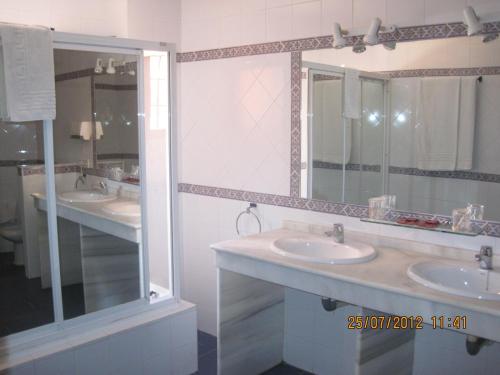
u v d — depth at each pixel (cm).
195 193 359
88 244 272
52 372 248
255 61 314
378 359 255
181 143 362
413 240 262
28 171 247
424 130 251
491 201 236
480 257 227
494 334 186
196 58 346
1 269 247
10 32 228
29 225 251
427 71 247
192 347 310
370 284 213
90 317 275
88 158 266
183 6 350
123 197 284
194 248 365
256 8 311
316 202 296
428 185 253
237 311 292
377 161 269
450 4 238
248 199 328
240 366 300
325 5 280
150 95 318
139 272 296
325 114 286
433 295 198
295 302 320
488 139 233
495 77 229
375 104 266
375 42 251
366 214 276
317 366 315
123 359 276
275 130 309
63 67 251
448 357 266
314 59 288
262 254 254
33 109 237
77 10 312
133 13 329
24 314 254
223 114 335
